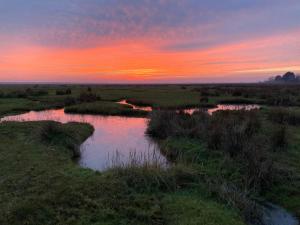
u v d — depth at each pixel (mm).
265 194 7625
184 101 33625
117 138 15523
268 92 47188
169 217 5875
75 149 12008
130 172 7891
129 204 6328
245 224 5848
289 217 6523
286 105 31266
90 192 6707
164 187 7535
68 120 21641
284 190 7672
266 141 11570
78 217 5645
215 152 10250
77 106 28453
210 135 11633
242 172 8484
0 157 9758
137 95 45844
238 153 9578
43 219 5477
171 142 12875
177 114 17344
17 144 11656
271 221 6320
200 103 31484
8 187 6977
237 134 11117
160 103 31516
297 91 47719
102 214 5781
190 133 13656
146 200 6551
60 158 10086
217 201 6848
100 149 13031
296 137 13117
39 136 12656
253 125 13711
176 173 7934
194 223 5578
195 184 7613
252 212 6449
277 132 11867
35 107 28828
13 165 8891
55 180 7465
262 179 8039
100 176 7875
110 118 23312
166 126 15625
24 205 5809
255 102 35281
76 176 7910
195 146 11594
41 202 6027
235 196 6809
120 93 52125
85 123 19016
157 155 11742
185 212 6074
